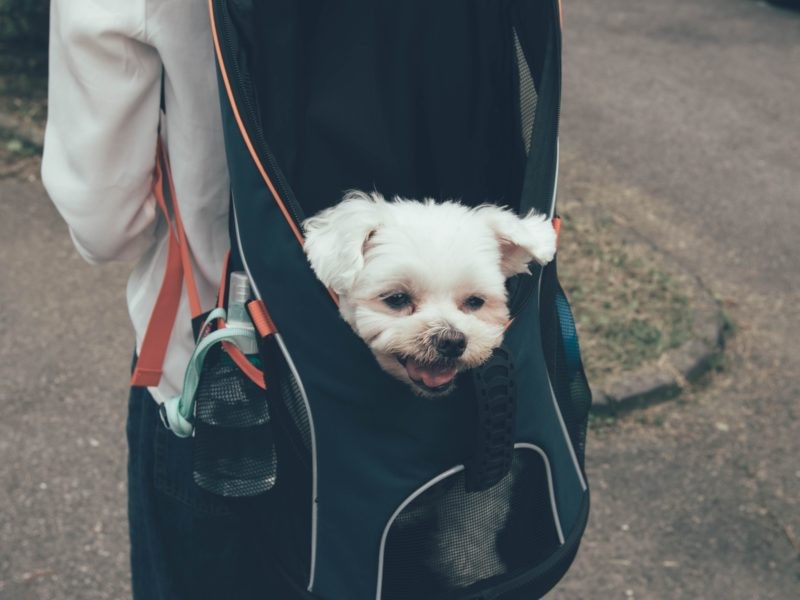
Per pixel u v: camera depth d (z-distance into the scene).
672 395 3.79
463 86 1.75
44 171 1.73
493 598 1.63
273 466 1.62
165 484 1.80
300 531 1.60
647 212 5.26
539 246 1.59
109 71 1.59
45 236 4.67
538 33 1.71
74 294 4.25
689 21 8.27
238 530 1.78
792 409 3.77
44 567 2.89
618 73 7.14
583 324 4.06
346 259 1.49
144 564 2.00
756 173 5.77
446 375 1.50
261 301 1.55
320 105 1.65
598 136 6.14
